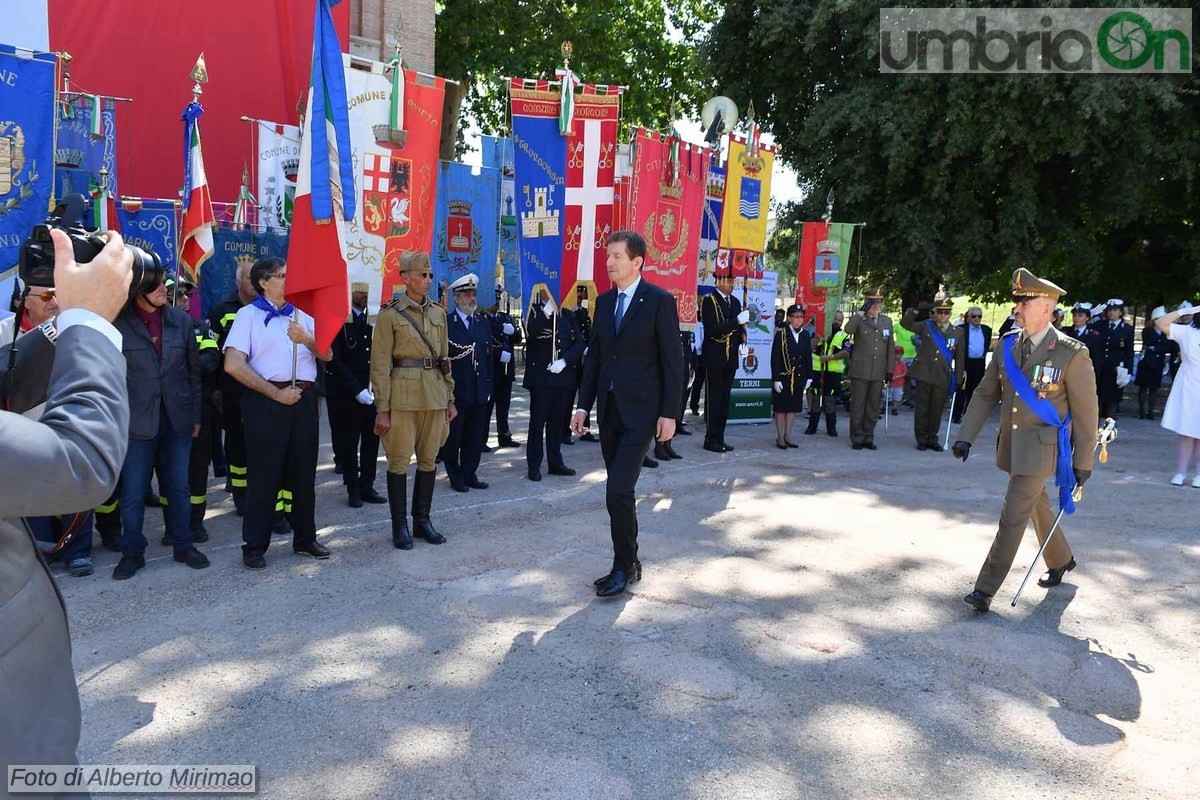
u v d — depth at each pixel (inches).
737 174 467.2
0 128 248.5
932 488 338.6
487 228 482.9
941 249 677.3
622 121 986.7
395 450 238.1
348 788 123.5
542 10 901.2
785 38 689.0
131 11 522.3
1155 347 624.1
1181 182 719.7
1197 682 165.9
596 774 128.2
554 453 346.6
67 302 58.0
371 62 279.9
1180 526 283.1
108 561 226.4
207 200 325.7
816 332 518.9
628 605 198.8
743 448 430.6
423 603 197.6
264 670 161.2
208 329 265.4
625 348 204.2
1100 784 129.3
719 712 148.4
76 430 52.1
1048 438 193.6
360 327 293.1
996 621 195.5
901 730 144.1
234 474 276.1
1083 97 584.4
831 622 191.8
